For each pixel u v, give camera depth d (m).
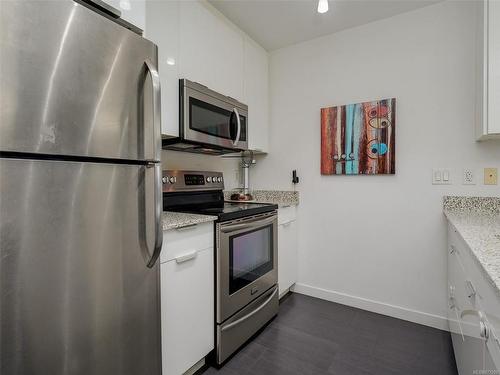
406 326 2.03
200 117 1.80
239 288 1.76
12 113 0.72
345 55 2.34
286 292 2.58
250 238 1.89
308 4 1.99
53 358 0.82
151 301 1.13
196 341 1.48
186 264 1.42
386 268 2.20
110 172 0.96
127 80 1.01
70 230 0.85
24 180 0.75
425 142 2.03
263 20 2.19
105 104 0.94
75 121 0.85
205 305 1.54
